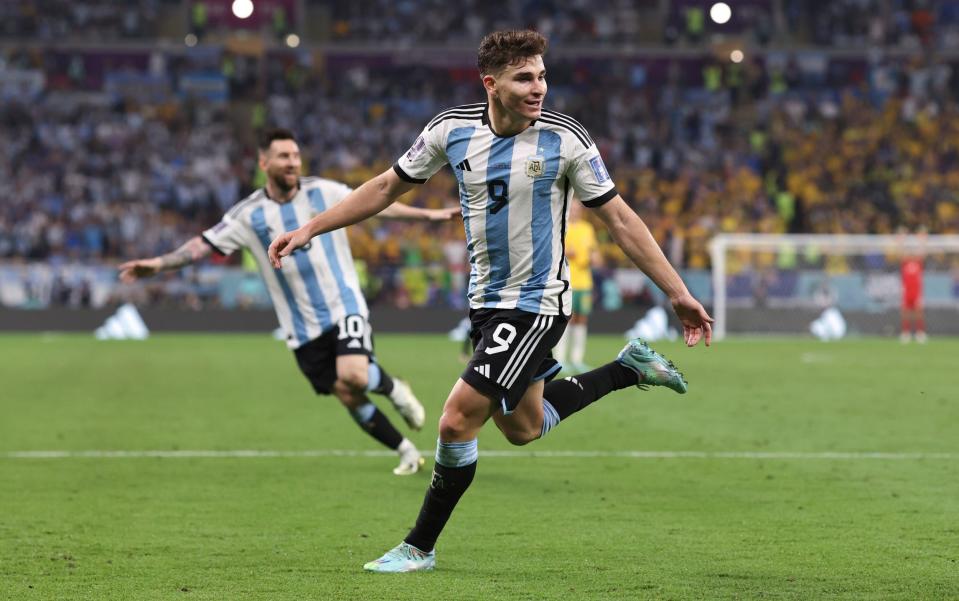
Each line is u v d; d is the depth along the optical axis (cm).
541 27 10225
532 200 1264
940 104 9869
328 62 10244
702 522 1609
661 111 9869
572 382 1412
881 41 10281
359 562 1362
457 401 1277
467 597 1195
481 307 1318
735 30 10469
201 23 10062
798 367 4516
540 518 1638
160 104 9619
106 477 2003
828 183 9050
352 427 2705
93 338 6475
